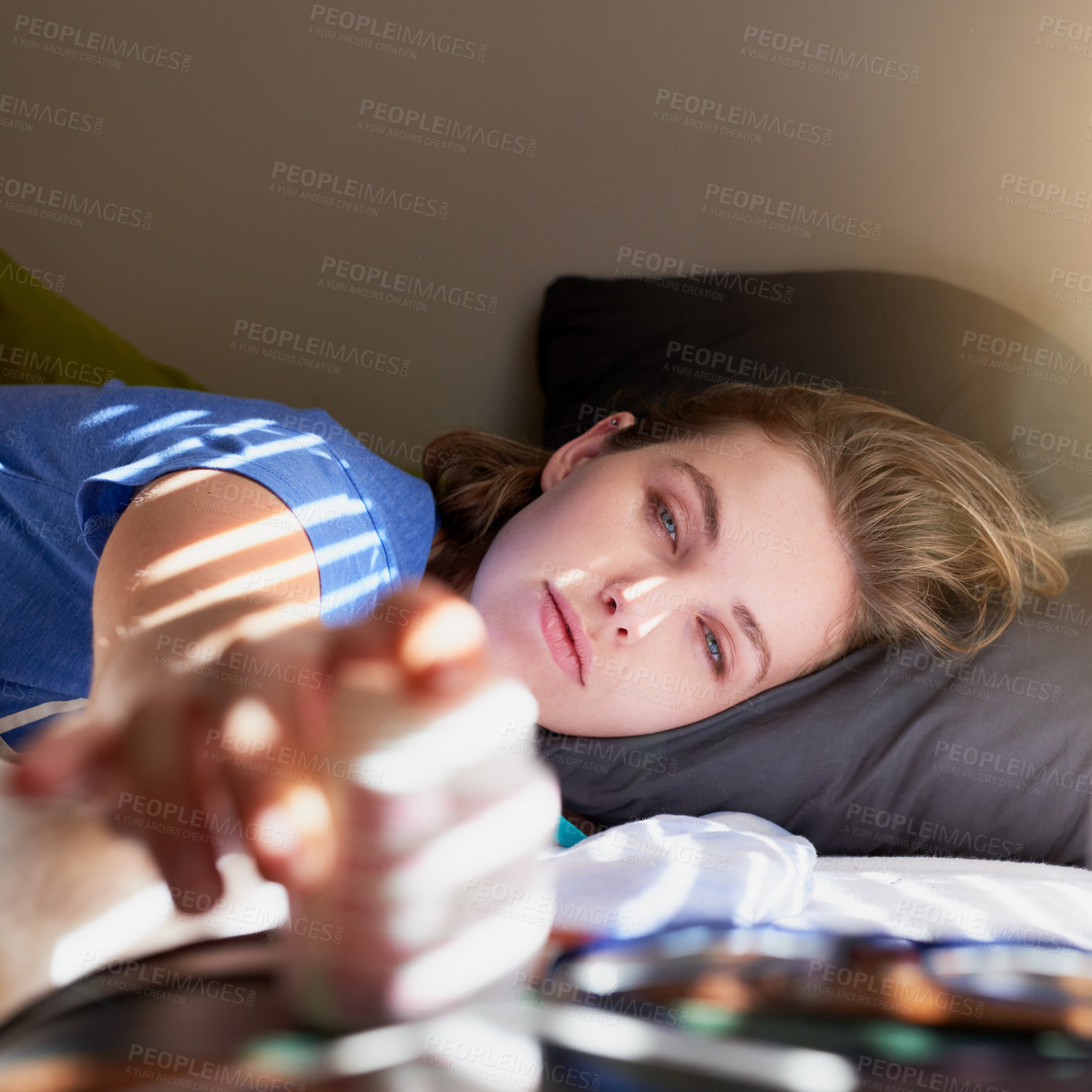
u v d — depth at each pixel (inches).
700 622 39.9
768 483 42.3
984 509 47.8
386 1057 18.2
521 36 62.2
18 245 63.8
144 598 21.0
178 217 64.1
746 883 29.9
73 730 18.1
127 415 33.2
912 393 55.6
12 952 19.5
